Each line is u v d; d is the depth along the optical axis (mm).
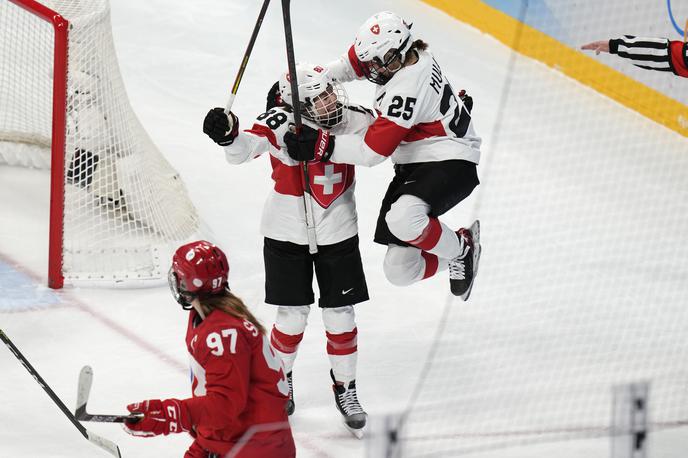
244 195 24500
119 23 33438
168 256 20031
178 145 26438
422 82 14586
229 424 10859
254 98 30031
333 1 38156
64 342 17016
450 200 15383
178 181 22266
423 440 13703
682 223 24953
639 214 25172
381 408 15438
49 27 22016
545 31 31078
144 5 34938
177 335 17719
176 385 15992
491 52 36594
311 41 34656
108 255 19578
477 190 25297
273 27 35094
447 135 15258
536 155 27172
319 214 14578
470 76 34281
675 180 27656
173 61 31516
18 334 17031
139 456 13836
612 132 29297
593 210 24906
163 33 33250
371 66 14609
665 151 29234
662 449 14078
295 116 13789
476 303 19906
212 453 11203
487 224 23484
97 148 20094
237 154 14109
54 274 18641
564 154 27484
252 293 19938
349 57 15055
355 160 14172
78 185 20109
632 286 21328
